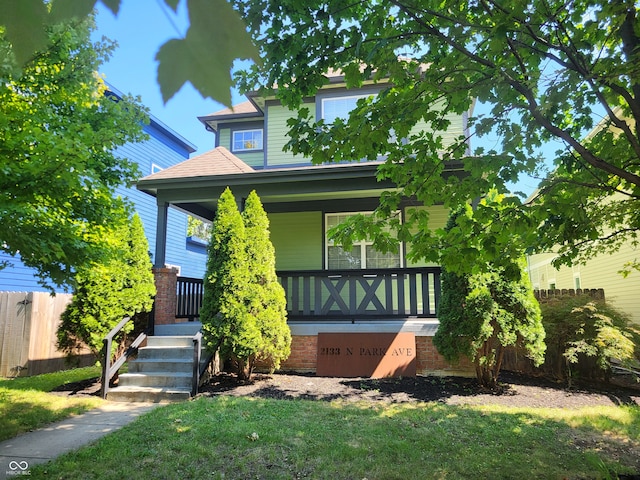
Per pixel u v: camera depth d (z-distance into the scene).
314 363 7.60
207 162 9.76
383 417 4.93
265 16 3.22
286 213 10.54
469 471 3.55
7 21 0.58
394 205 4.12
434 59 3.73
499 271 6.02
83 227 4.77
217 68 0.62
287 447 4.02
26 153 3.79
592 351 6.09
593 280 12.99
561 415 5.06
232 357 6.90
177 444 4.09
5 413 5.30
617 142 3.68
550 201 3.56
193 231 21.88
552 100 3.04
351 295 7.95
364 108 3.69
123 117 5.65
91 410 5.61
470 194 3.99
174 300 8.41
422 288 7.78
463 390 6.21
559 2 3.08
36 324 8.29
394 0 3.10
